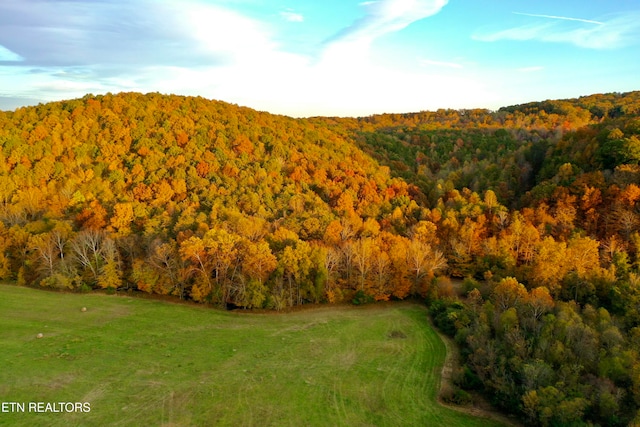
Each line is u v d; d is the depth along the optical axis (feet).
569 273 196.54
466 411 134.41
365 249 220.02
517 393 131.23
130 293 219.61
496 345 154.20
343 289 220.43
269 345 172.35
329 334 184.75
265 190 292.40
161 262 217.97
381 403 135.74
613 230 225.15
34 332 170.81
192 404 128.47
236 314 203.31
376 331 189.16
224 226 232.73
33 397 126.62
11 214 246.06
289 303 211.00
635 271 193.98
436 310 200.64
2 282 221.25
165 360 154.92
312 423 123.54
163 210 258.98
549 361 139.44
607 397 117.70
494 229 258.37
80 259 220.43
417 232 251.80
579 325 145.59
